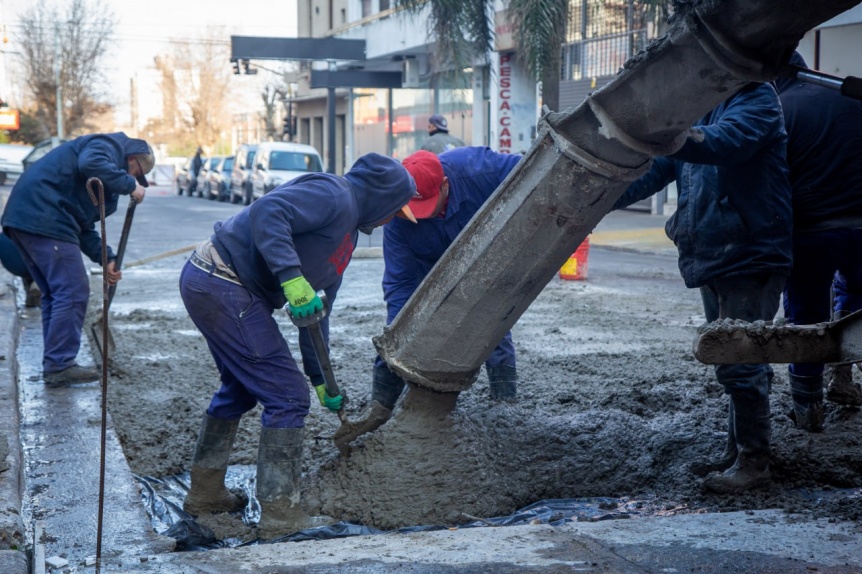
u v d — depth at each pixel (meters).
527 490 4.52
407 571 3.23
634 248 17.52
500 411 5.00
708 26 3.11
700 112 3.44
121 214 29.55
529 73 13.30
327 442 5.06
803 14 3.00
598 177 3.77
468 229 4.12
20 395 6.18
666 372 6.68
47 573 3.30
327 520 4.20
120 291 11.98
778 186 4.22
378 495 4.27
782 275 4.27
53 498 4.16
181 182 46.53
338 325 9.18
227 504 4.40
